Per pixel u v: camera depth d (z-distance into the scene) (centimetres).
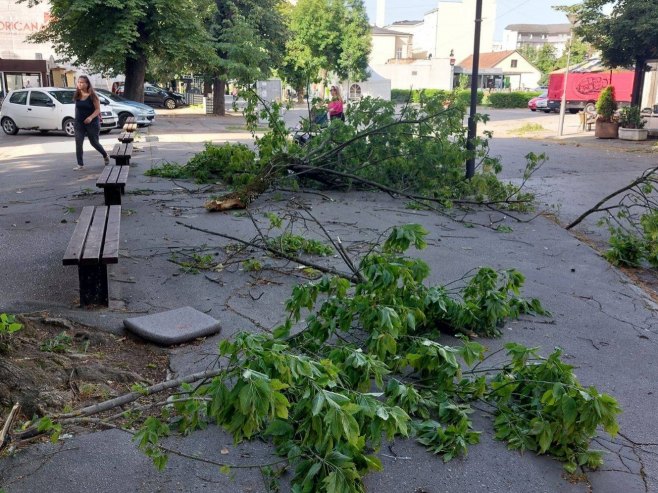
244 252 716
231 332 502
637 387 440
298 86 4794
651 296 655
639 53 2312
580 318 568
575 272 708
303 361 278
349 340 468
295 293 423
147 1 2786
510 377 385
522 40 15838
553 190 1261
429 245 781
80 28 2808
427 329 494
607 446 365
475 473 333
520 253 770
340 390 313
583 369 466
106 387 403
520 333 525
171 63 3141
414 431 345
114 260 503
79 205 975
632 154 1912
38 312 523
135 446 344
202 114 4062
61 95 2327
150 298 572
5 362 393
